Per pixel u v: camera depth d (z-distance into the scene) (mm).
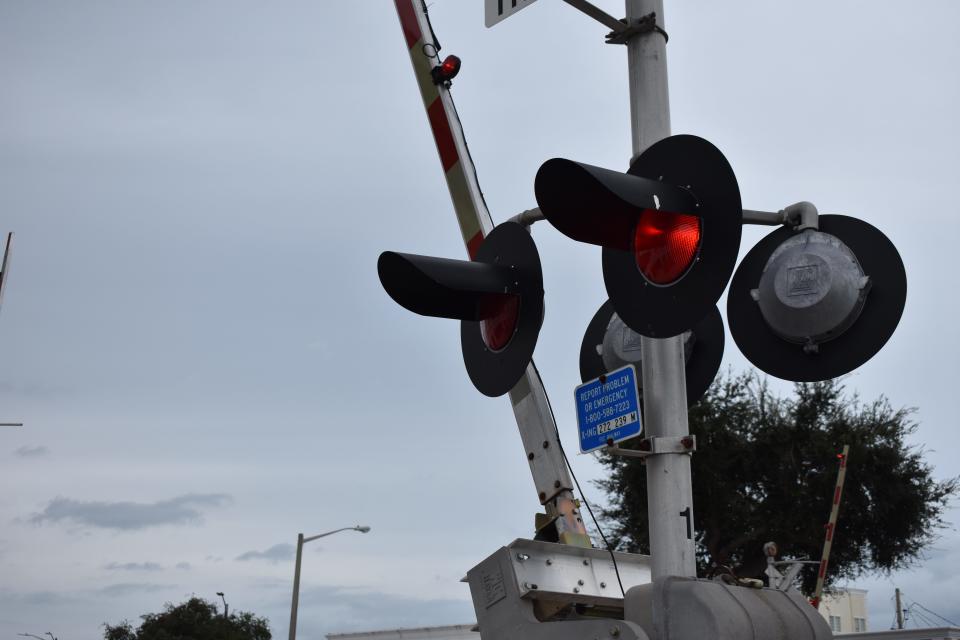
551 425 5090
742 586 3807
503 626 4117
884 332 4523
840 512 21453
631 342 5109
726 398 22703
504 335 4457
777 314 4691
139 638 48469
